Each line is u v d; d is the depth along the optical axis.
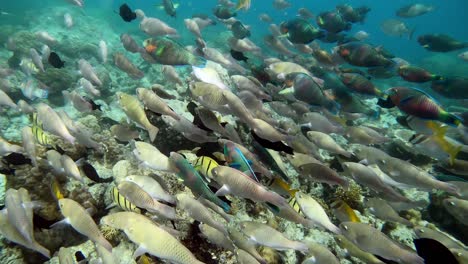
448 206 1.54
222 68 2.57
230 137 1.51
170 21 10.32
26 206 1.11
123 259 1.20
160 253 0.84
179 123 1.48
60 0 9.59
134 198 1.03
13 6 8.28
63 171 1.32
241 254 1.06
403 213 2.00
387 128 3.19
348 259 1.56
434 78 2.20
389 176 1.56
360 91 2.17
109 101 3.43
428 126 1.75
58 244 1.33
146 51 1.82
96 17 9.23
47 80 3.27
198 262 0.81
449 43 2.88
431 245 0.97
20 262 1.24
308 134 1.81
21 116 2.74
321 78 2.65
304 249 1.04
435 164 2.45
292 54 3.06
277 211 1.20
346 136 2.01
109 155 1.83
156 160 1.17
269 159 1.60
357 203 1.93
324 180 1.40
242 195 1.00
